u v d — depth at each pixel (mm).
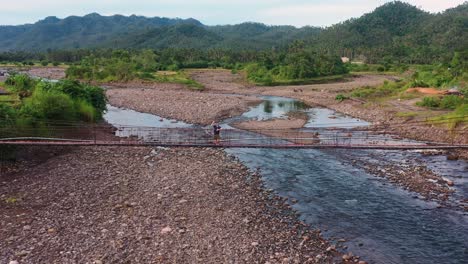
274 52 173375
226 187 27297
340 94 79062
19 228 20344
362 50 186000
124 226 20844
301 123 52719
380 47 184500
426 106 58094
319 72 115438
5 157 30734
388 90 78000
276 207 24172
